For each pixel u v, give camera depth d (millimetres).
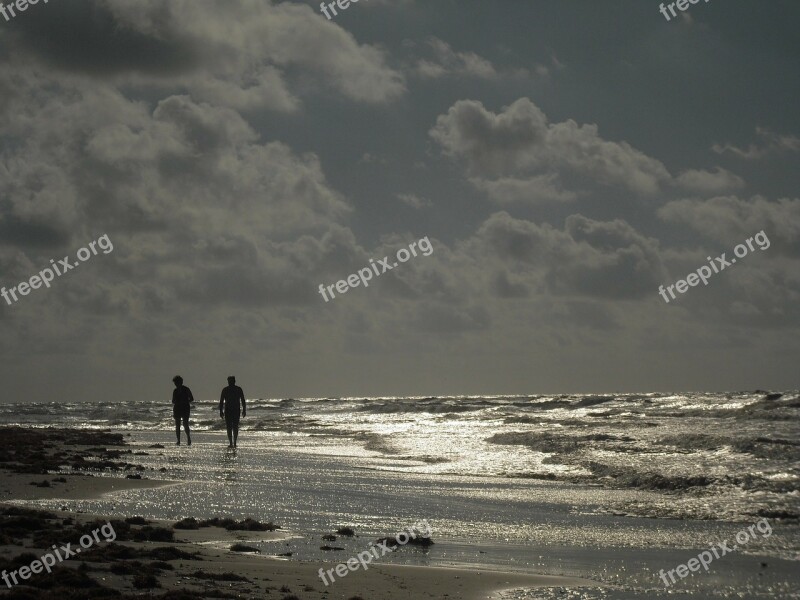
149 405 147125
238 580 10203
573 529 15562
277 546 12984
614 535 15023
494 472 25203
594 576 11688
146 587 9336
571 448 31516
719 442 28875
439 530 15305
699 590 10938
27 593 8492
